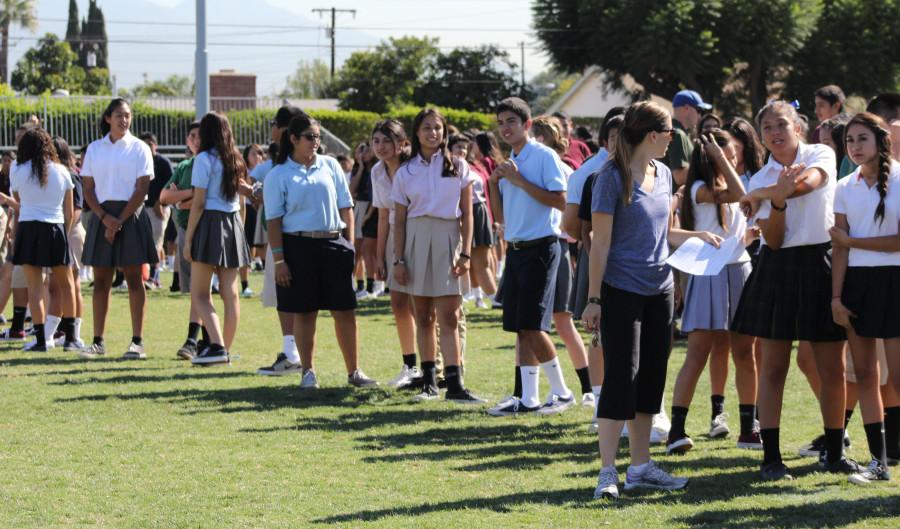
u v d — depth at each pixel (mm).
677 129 9641
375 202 10617
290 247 10242
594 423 8625
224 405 9602
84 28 124562
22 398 9820
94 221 12242
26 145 12477
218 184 11633
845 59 54656
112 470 7324
